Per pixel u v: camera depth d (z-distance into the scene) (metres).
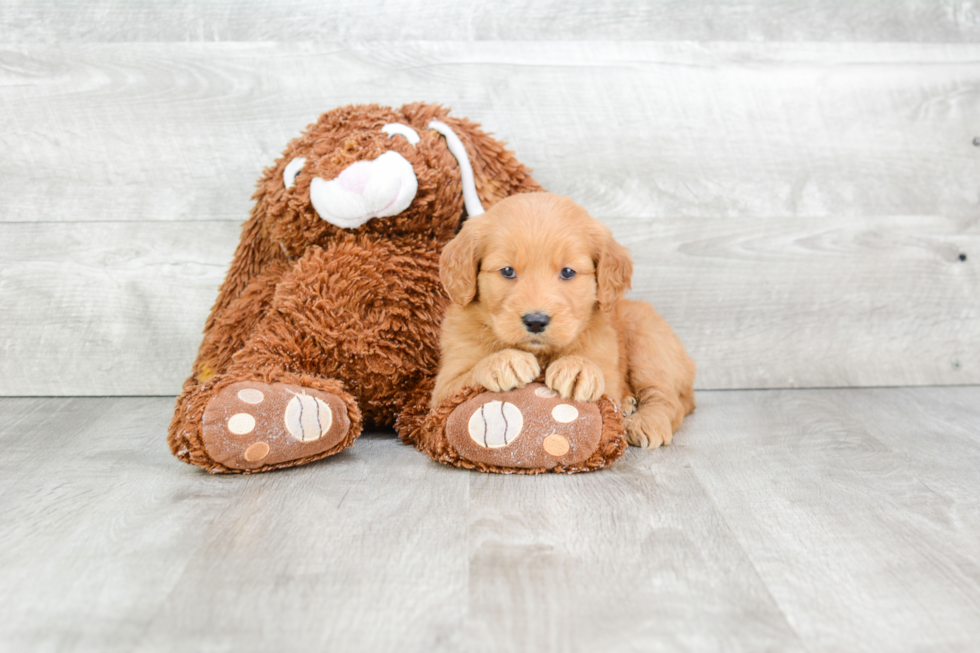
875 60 2.35
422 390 1.87
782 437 1.90
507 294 1.62
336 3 2.26
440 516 1.38
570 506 1.43
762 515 1.39
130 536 1.30
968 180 2.40
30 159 2.28
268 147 2.29
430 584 1.13
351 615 1.05
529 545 1.26
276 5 2.25
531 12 2.29
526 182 2.12
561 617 1.05
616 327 1.99
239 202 2.32
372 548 1.25
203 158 2.29
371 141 1.85
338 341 1.80
